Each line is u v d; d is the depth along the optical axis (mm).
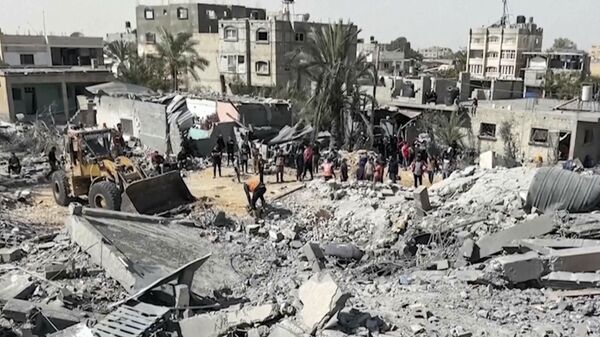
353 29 36812
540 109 37156
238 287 12500
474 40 83312
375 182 21062
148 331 8742
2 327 8984
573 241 12117
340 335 8039
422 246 15023
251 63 55031
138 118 29719
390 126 38844
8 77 37125
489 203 15812
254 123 30469
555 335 8461
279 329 8172
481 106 38688
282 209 19453
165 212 17859
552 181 14062
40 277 11227
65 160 21188
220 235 16141
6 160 25062
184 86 58125
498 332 8531
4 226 15688
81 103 36438
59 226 16969
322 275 9422
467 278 11352
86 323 9156
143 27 66625
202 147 27578
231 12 66125
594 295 10297
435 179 24859
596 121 33031
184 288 10156
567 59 67750
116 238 13055
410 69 73875
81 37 56000
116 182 18000
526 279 10961
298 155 23594
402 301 10102
